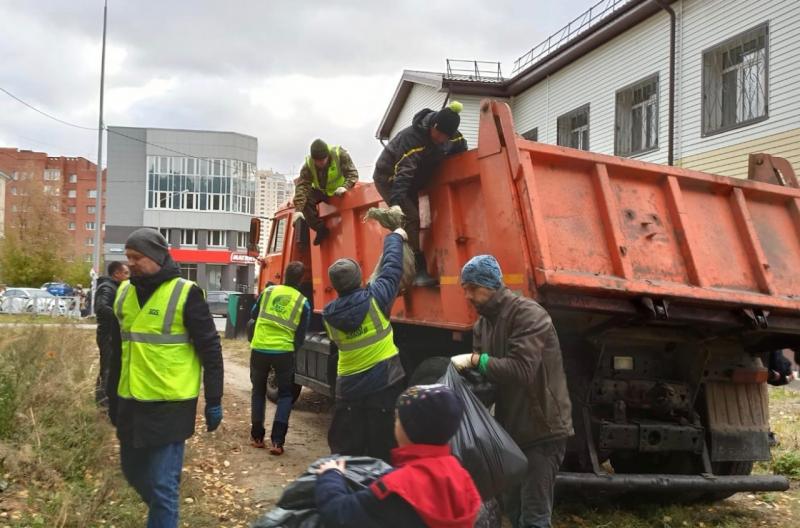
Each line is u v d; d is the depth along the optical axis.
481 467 3.35
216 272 60.44
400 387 4.65
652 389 4.90
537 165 4.49
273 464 6.07
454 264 5.01
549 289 4.13
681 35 15.32
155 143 59.84
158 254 3.68
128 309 3.68
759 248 5.02
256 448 6.60
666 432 4.74
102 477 4.79
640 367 5.00
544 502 3.69
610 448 4.63
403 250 4.96
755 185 5.21
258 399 6.63
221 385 3.73
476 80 22.03
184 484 5.07
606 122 17.78
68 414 5.86
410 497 2.21
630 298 4.37
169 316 3.62
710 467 4.83
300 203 7.02
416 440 2.34
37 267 35.50
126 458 3.71
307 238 8.17
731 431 5.05
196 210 60.16
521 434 3.71
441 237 5.19
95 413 6.01
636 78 16.75
